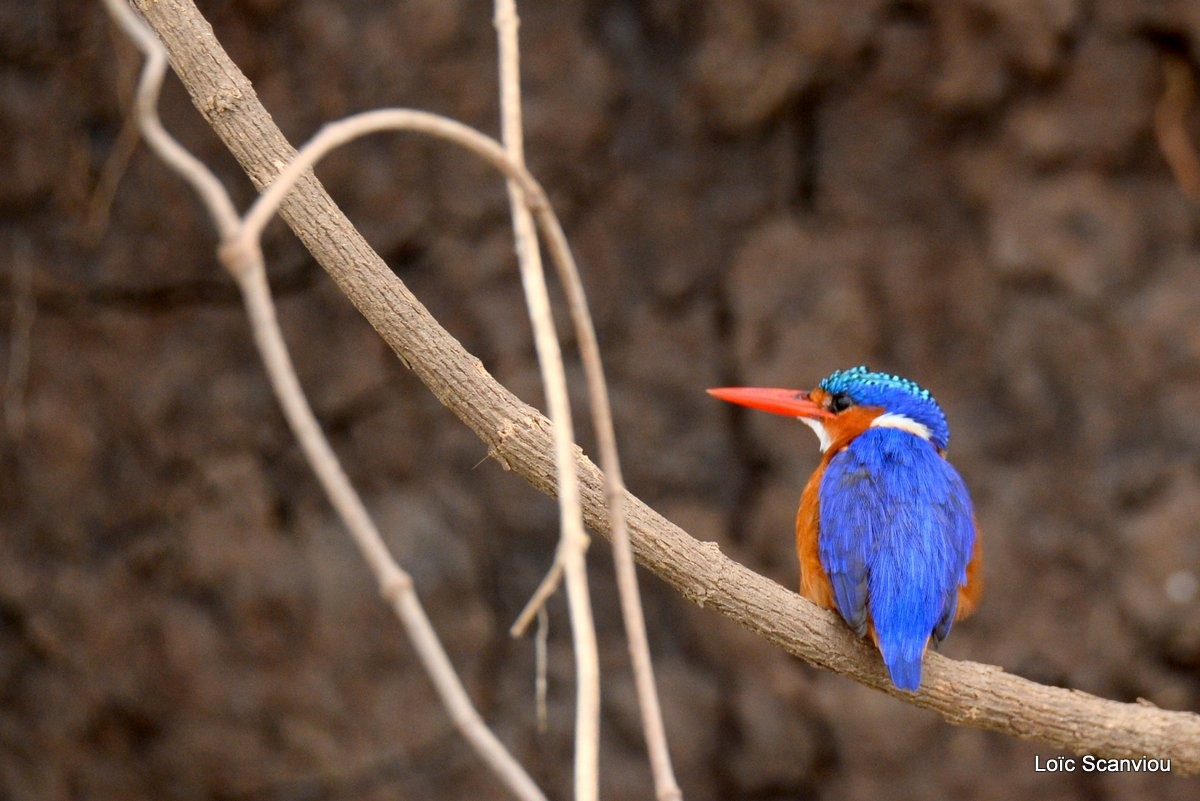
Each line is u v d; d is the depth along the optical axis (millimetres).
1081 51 11891
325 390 12453
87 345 12422
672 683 12570
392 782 12570
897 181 12227
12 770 12719
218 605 12500
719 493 12414
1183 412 11930
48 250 12297
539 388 12281
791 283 12273
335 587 12453
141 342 12445
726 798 12602
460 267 12297
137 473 12492
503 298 12312
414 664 12531
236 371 12516
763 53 12078
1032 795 12320
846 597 6574
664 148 12320
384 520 12508
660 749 3865
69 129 12203
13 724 12672
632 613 3996
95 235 12281
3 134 12227
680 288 12391
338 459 12547
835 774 12500
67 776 12695
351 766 12531
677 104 12250
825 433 8281
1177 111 11914
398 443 12555
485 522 12602
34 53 12133
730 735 12586
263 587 12453
